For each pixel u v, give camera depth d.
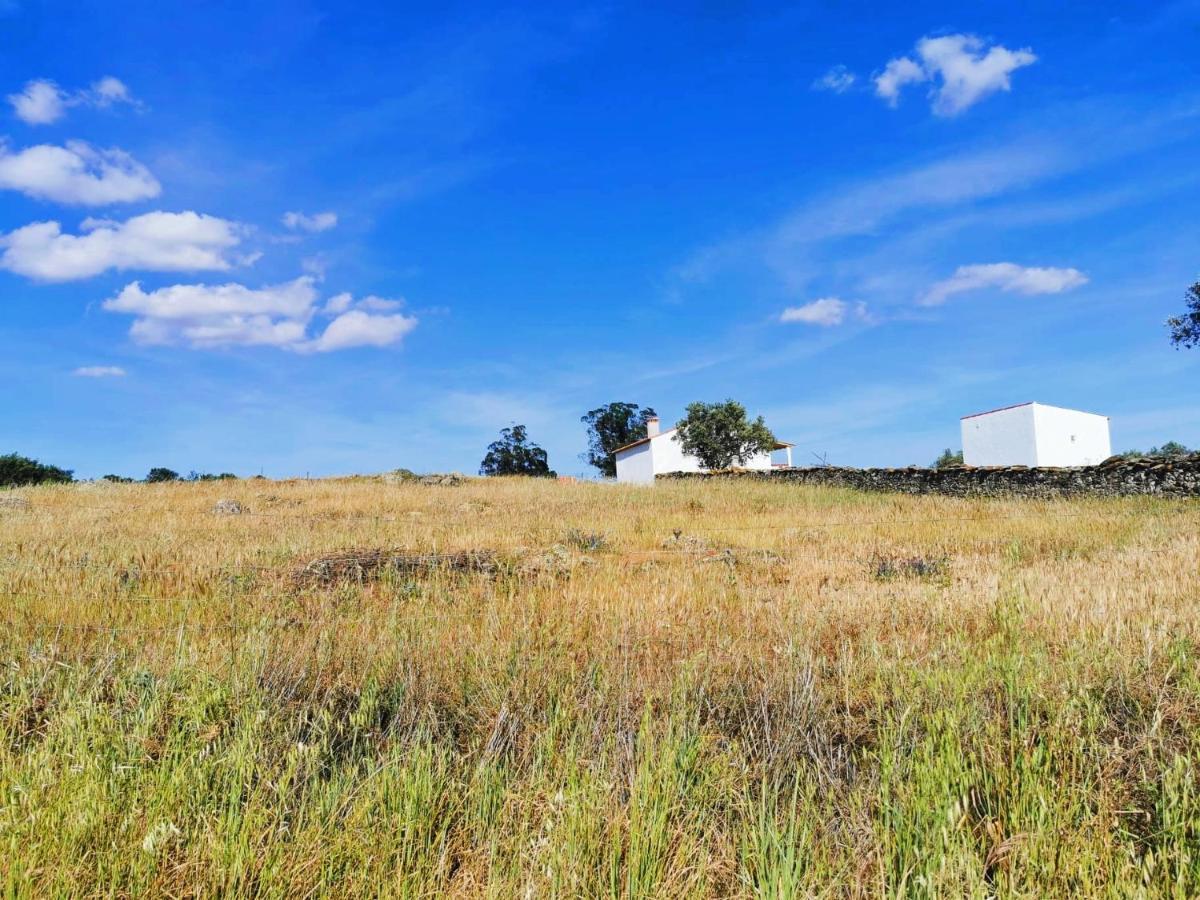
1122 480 19.83
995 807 3.46
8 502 17.48
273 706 4.52
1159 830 3.23
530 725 4.33
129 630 6.09
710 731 4.32
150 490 21.72
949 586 7.89
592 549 11.88
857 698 4.81
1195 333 23.38
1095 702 4.40
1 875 2.70
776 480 30.50
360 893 2.82
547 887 2.84
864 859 3.03
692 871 3.02
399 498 19.97
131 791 3.37
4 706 4.40
